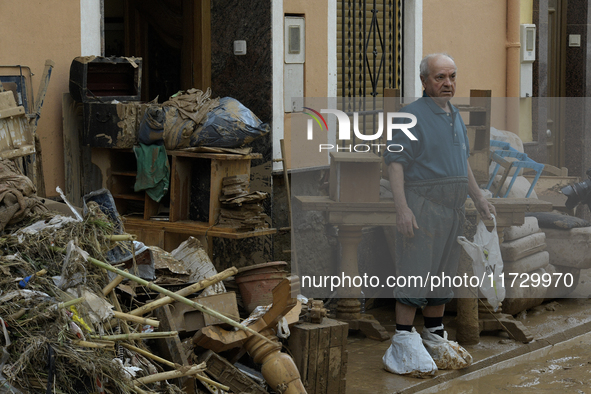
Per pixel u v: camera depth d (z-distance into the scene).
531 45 9.49
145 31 7.03
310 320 4.72
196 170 5.27
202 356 4.15
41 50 4.96
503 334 6.26
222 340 4.08
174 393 3.63
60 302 3.26
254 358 4.20
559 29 10.74
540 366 5.69
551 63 10.67
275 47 6.29
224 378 4.16
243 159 5.24
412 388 5.02
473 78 8.83
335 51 7.03
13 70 4.79
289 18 6.49
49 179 5.04
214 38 6.49
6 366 3.05
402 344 5.26
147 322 3.43
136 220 5.32
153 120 5.09
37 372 3.12
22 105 4.66
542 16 9.77
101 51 5.39
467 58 8.70
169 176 5.23
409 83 7.87
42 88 4.85
